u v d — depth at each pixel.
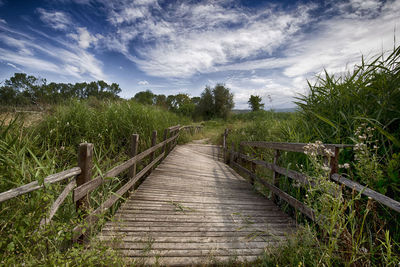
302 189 2.89
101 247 1.55
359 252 1.47
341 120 2.70
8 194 1.21
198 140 13.20
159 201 3.30
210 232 2.39
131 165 3.28
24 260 1.27
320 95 3.31
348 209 1.96
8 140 2.64
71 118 4.69
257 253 1.98
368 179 1.79
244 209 3.15
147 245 2.03
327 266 1.49
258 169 4.93
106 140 4.90
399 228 1.71
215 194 3.83
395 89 2.07
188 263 1.80
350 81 2.72
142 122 5.81
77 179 1.94
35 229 1.43
